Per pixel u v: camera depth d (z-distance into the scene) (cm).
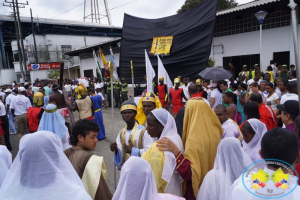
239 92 606
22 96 704
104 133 776
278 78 635
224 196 192
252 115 359
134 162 155
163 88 847
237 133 310
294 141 146
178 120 285
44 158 157
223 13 1270
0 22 3469
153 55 925
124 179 154
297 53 225
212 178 206
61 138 407
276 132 150
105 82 1563
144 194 149
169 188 222
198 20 820
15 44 3641
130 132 336
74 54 2636
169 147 224
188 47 838
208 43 791
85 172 208
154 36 930
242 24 1342
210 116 246
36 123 555
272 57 1248
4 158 247
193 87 547
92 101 733
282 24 1198
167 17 915
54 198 151
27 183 153
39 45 3341
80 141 232
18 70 3647
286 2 1066
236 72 1404
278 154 142
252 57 1331
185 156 231
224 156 195
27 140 160
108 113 1214
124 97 1316
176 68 874
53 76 2822
